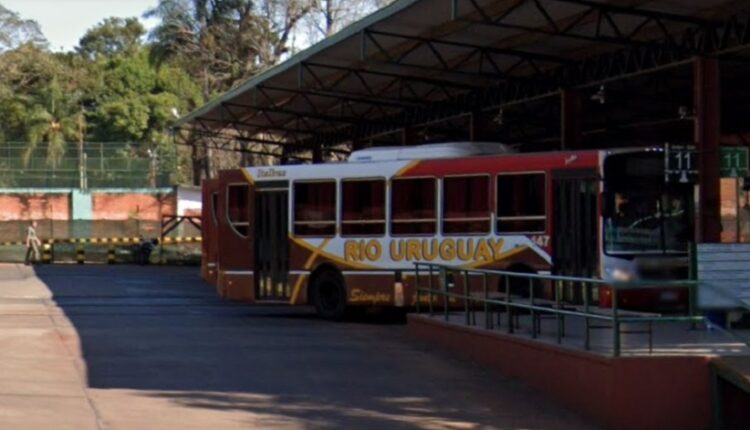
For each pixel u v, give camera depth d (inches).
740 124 1401.3
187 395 523.5
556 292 574.6
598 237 738.8
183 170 2908.5
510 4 846.5
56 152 2549.2
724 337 553.6
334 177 887.7
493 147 869.8
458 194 826.2
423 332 735.7
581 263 752.3
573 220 761.6
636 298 716.0
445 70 1058.1
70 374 566.6
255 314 952.3
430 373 608.1
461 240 820.6
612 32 919.7
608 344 537.3
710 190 792.3
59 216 2501.2
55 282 1349.7
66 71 3157.0
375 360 647.8
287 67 1187.9
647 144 1567.4
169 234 2132.1
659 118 1408.7
